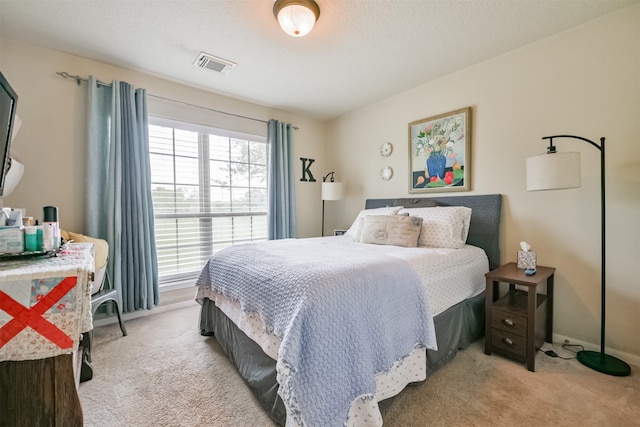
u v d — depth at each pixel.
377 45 2.14
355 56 2.31
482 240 2.36
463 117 2.52
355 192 3.71
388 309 1.29
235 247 2.14
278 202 3.46
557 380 1.53
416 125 2.91
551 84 2.03
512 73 2.23
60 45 2.13
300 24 1.69
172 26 1.91
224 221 3.26
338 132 3.91
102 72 2.39
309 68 2.51
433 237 2.28
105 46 2.15
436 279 1.69
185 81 2.77
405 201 2.89
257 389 1.41
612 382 1.51
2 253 1.03
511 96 2.24
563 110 1.98
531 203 2.15
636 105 1.70
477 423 1.22
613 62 1.77
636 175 1.70
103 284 2.20
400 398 1.39
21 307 0.80
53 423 0.84
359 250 1.96
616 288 1.77
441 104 2.72
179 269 2.92
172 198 2.88
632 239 1.72
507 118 2.27
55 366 0.84
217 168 3.20
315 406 0.98
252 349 1.50
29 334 0.81
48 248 1.14
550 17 1.82
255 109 3.38
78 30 1.95
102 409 1.33
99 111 2.33
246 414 1.30
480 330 2.07
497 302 1.89
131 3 1.68
